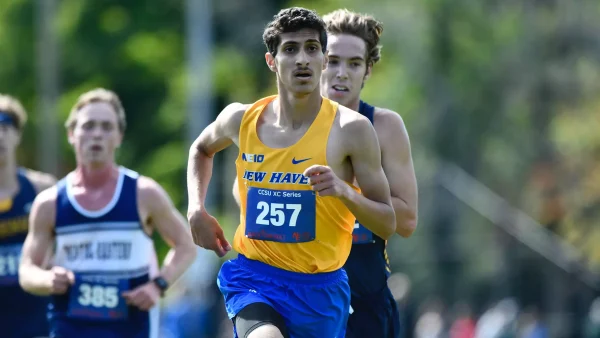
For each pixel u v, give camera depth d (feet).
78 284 70.49
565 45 260.21
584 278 204.13
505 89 256.93
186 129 302.25
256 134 53.47
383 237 54.08
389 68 264.52
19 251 83.61
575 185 260.42
